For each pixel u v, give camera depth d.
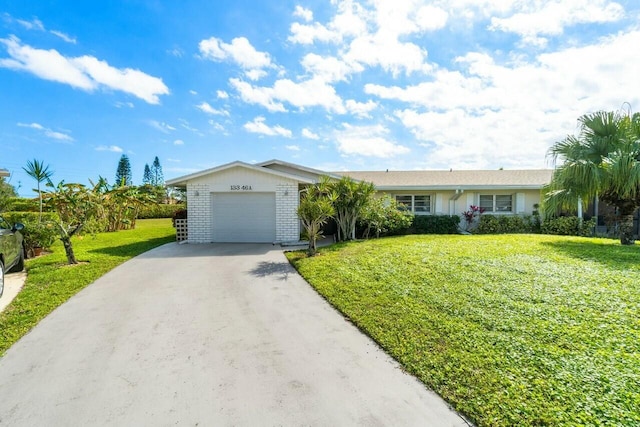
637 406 2.35
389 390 2.76
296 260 8.28
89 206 8.55
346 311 4.56
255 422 2.38
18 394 2.74
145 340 3.79
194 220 12.07
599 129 9.18
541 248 8.30
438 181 15.52
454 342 3.47
